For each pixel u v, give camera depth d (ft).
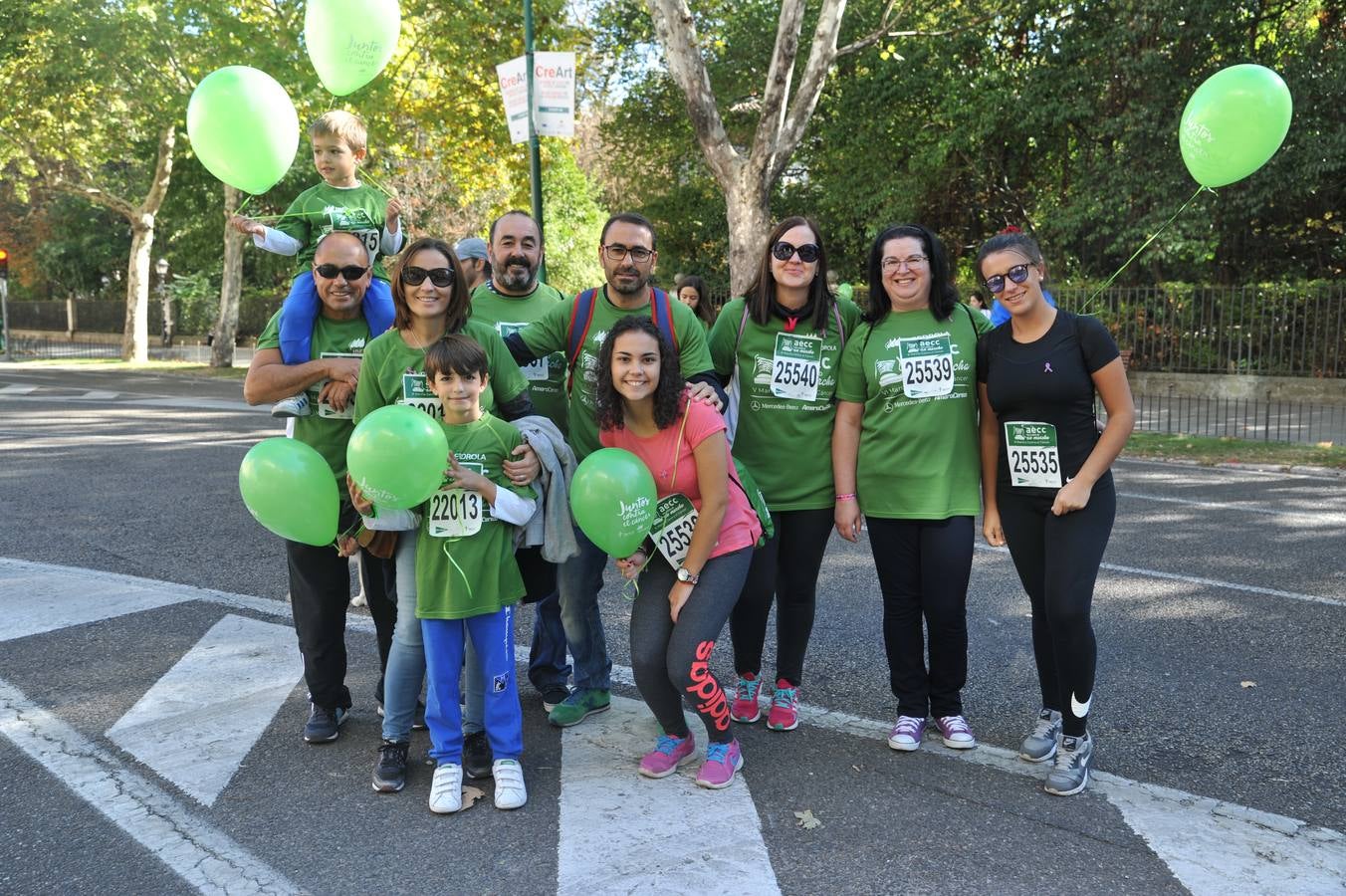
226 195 83.82
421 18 60.13
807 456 12.52
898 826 10.27
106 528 24.14
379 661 13.93
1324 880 9.25
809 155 75.77
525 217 13.87
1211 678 14.48
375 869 9.52
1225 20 52.75
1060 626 10.91
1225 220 56.34
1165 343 57.93
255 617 17.21
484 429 11.12
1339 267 64.03
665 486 11.03
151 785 11.21
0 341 109.50
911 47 61.46
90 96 74.23
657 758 11.50
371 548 11.21
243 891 9.15
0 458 35.27
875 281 12.37
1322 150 50.83
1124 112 57.11
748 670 12.98
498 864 9.59
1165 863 9.54
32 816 10.50
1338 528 24.36
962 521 11.98
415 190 85.30
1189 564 20.90
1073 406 11.09
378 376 11.43
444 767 10.89
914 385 11.88
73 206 128.06
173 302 125.59
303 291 11.93
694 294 24.23
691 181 83.51
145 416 49.34
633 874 9.36
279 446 10.87
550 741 12.57
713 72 70.64
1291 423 45.85
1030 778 11.43
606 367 11.05
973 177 67.46
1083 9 56.03
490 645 10.98
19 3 67.31
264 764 11.78
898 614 12.25
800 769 11.68
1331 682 14.26
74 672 14.60
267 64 57.52
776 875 9.34
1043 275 11.30
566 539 11.62
